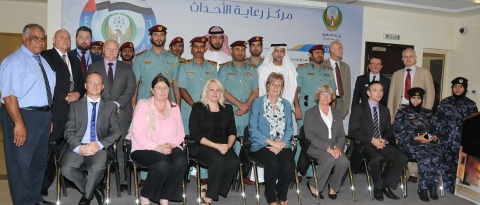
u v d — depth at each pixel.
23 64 3.25
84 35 4.24
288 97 4.74
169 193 3.58
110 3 5.58
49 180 3.95
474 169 4.16
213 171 3.65
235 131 4.02
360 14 6.82
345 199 4.30
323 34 6.60
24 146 3.31
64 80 3.76
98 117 3.65
